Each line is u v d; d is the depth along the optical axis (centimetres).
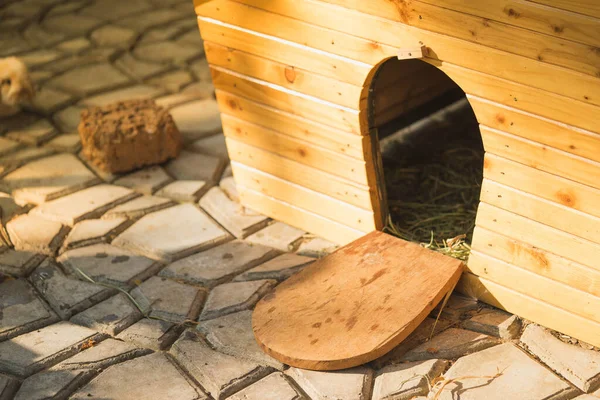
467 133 350
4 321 253
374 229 272
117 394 223
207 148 352
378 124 308
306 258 278
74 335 246
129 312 255
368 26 232
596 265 220
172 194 319
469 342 235
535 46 202
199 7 271
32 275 276
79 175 334
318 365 223
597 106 199
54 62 435
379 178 268
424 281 244
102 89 404
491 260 243
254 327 237
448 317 247
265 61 265
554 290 232
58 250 290
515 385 219
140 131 329
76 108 388
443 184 313
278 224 300
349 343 226
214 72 284
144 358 237
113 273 274
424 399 216
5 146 359
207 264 277
